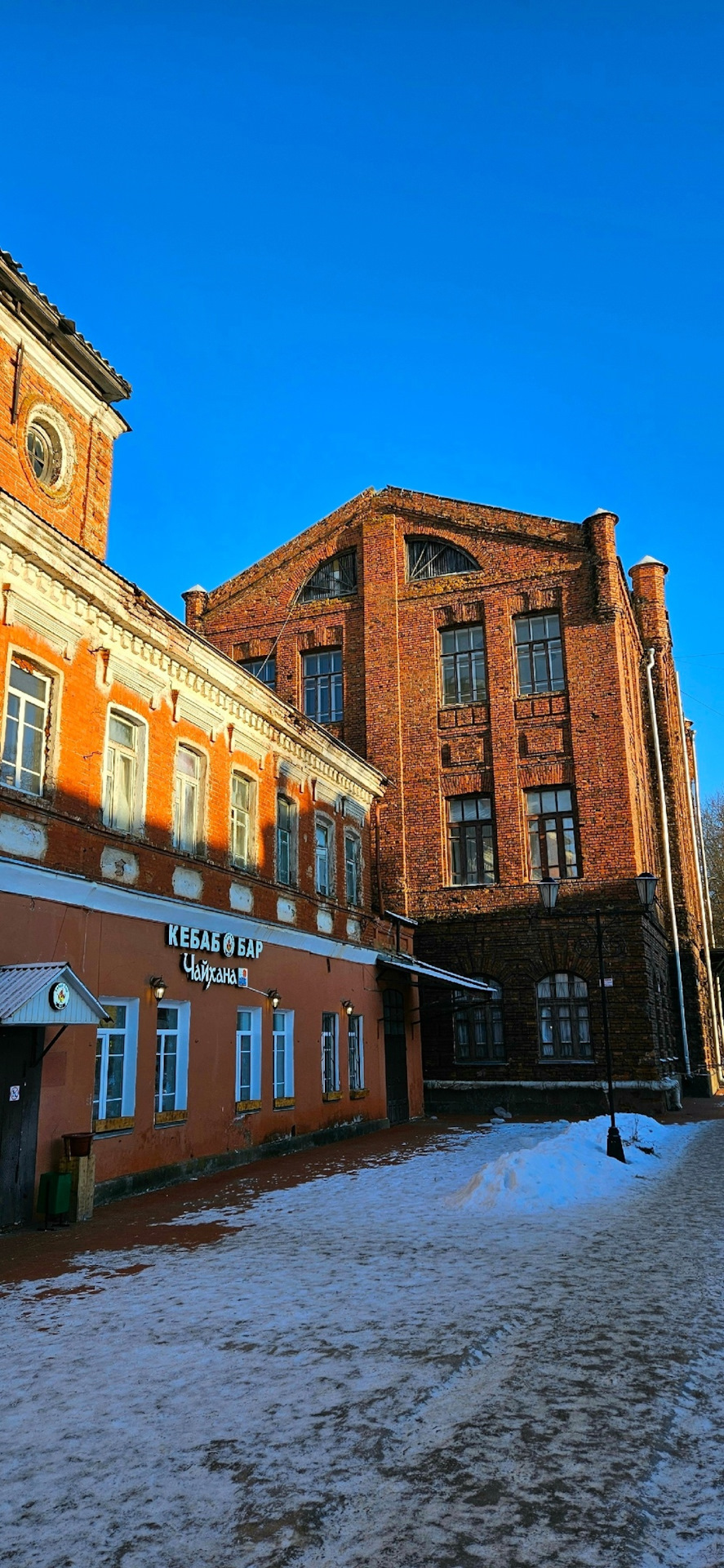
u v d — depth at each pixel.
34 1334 7.24
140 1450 5.21
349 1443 5.22
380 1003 25.62
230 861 18.44
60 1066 12.55
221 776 18.27
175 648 16.30
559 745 28.91
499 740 29.53
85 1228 11.55
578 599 29.48
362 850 26.50
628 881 27.36
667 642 38.72
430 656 30.97
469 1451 5.11
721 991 45.16
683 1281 8.59
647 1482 4.75
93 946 13.73
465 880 29.44
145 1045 14.73
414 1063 27.48
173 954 15.84
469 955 28.48
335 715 31.95
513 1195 12.85
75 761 13.72
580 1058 27.12
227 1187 14.71
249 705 19.09
